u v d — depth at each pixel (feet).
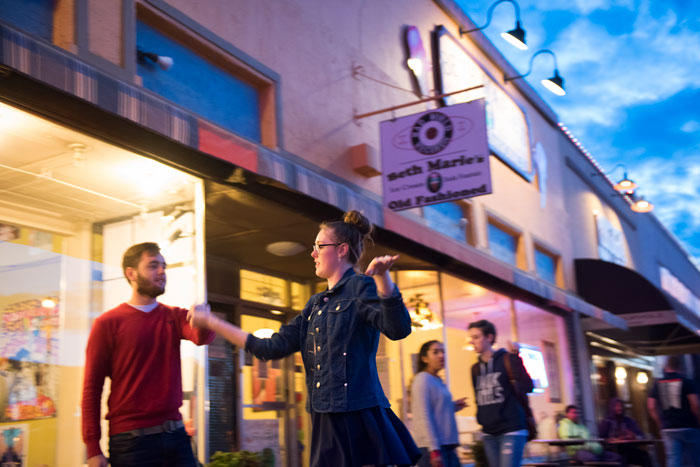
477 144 24.04
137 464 11.48
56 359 16.16
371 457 7.97
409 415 29.04
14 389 15.58
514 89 47.88
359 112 28.60
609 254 70.13
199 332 12.25
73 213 16.80
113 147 15.25
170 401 11.98
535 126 51.65
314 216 21.99
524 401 18.08
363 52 29.86
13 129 13.94
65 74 12.52
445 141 24.63
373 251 27.22
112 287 17.15
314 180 19.49
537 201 49.29
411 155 25.13
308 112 25.27
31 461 15.61
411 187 24.91
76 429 16.06
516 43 32.37
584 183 64.54
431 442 17.31
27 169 15.30
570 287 53.57
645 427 67.56
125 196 17.19
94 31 16.58
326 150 25.95
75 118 14.06
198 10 20.65
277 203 20.57
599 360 57.00
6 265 15.70
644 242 91.86
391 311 7.75
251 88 23.20
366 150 27.20
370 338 8.37
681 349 64.90
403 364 29.60
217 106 21.43
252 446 26.22
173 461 11.89
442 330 31.58
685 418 26.30
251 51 22.84
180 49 20.24
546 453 35.27
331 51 27.43
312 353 8.41
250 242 24.53
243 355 26.58
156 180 17.03
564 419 33.99
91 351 11.76
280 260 27.17
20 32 12.01
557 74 37.63
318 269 8.90
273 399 27.84
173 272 17.70
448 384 31.09
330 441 8.11
